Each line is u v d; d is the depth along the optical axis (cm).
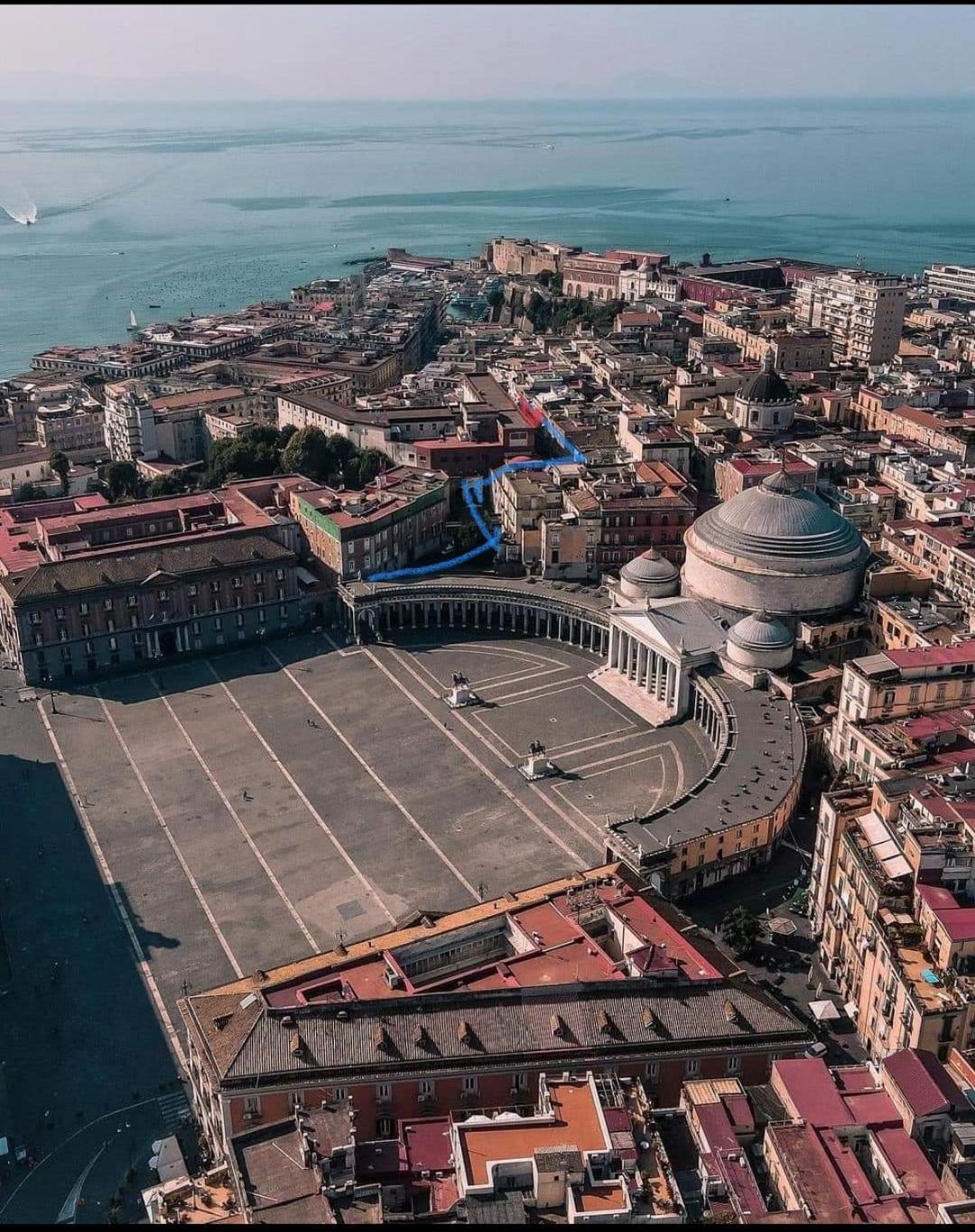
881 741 18400
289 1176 10806
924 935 14238
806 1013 15400
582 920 14825
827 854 16525
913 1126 11162
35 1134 13638
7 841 19250
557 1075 12456
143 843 19238
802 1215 10200
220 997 13600
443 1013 12938
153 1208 11350
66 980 16138
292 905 17662
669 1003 13262
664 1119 11812
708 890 18038
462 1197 10431
